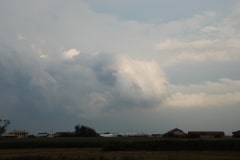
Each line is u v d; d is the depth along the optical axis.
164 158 61.53
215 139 91.25
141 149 93.44
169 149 91.94
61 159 51.75
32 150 95.94
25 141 110.75
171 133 157.12
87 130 174.75
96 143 112.62
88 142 112.81
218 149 89.00
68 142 112.25
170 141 92.81
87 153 77.75
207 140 90.81
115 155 69.31
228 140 88.81
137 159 54.91
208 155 70.81
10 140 113.38
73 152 82.81
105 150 91.75
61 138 126.75
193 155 70.88
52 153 77.75
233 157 64.69
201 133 154.25
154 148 92.88
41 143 110.88
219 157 64.31
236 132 125.19
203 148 90.38
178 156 67.25
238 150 87.19
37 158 52.75
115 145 91.94
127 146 93.38
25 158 53.09
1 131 150.88
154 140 94.31
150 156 67.06
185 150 90.75
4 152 84.88
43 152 83.50
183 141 92.62
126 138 127.06
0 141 110.31
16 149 104.06
